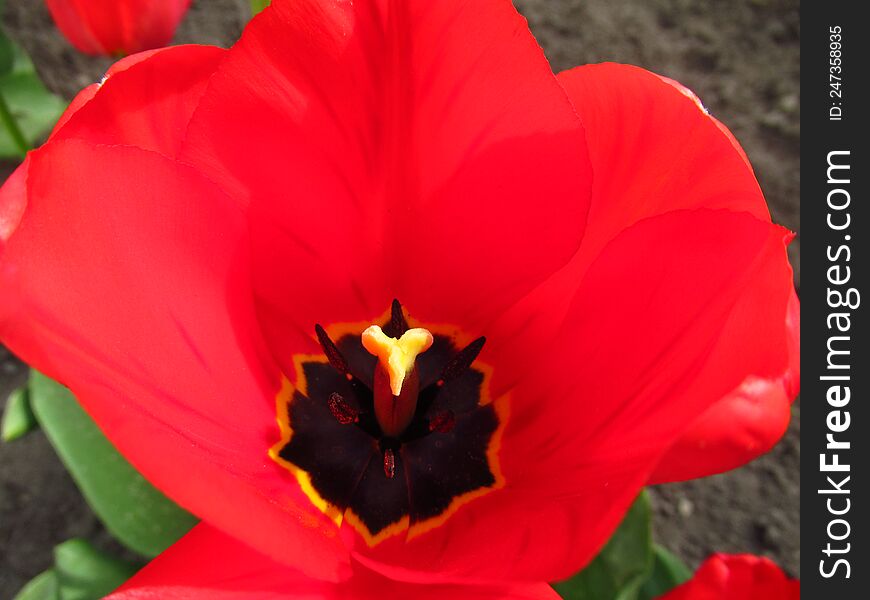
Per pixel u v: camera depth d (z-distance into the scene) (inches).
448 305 5.4
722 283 4.2
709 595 5.0
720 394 3.7
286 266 5.1
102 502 7.5
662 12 14.0
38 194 3.7
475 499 5.0
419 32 4.5
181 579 3.7
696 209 4.3
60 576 8.0
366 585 4.1
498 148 4.7
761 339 3.7
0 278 3.4
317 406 5.3
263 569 3.9
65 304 3.7
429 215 5.1
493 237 5.0
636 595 7.5
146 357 4.1
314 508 4.9
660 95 4.6
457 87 4.6
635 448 4.0
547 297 5.2
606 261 4.6
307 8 4.4
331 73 4.6
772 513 10.7
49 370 3.4
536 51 4.4
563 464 4.6
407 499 5.1
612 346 4.6
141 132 4.7
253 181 4.7
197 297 4.5
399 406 5.2
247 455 4.7
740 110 13.1
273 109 4.6
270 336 5.2
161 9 7.0
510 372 5.4
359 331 5.5
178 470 3.2
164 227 4.3
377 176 4.9
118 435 3.2
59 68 13.3
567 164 4.7
